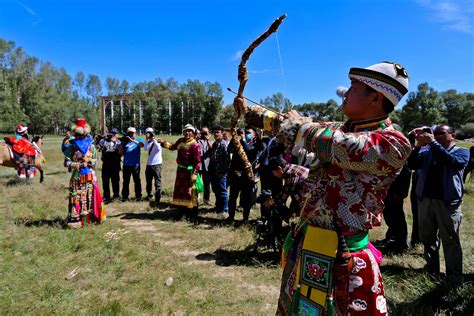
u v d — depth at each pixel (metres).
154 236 5.97
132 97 92.31
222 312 3.50
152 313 3.46
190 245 5.52
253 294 3.91
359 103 1.54
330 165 1.58
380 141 1.39
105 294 3.83
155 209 8.01
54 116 80.62
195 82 88.69
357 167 1.42
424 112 56.31
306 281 1.61
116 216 7.39
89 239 5.56
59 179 12.19
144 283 4.05
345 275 1.53
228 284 4.13
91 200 6.37
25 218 6.75
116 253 4.96
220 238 5.83
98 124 89.19
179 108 88.56
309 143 1.51
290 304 1.70
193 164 7.16
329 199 1.57
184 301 3.68
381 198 1.55
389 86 1.48
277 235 4.80
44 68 98.56
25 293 3.75
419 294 3.82
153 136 8.60
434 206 4.05
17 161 10.80
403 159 1.41
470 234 6.19
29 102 77.38
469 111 66.44
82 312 3.42
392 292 3.88
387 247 5.52
